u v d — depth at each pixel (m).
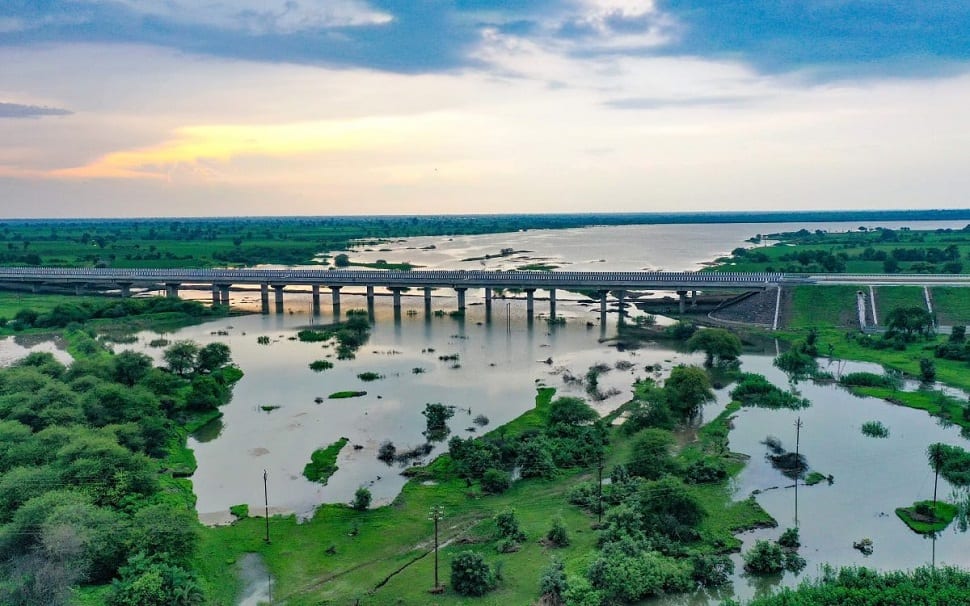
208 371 129.75
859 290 177.38
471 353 150.50
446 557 64.62
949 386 117.06
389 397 116.81
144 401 96.44
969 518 70.62
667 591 58.56
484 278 198.75
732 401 111.62
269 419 105.94
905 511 72.50
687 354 147.62
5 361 141.12
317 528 70.56
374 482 82.38
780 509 73.62
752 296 188.75
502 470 83.56
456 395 117.56
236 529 70.19
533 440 89.75
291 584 60.38
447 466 85.50
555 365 138.62
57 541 56.53
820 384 121.31
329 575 61.88
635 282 190.12
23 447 75.44
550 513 72.69
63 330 174.38
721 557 62.94
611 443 92.69
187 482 81.81
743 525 69.81
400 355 149.00
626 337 166.75
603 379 127.25
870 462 85.88
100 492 68.06
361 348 156.62
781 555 62.50
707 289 188.62
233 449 93.50
